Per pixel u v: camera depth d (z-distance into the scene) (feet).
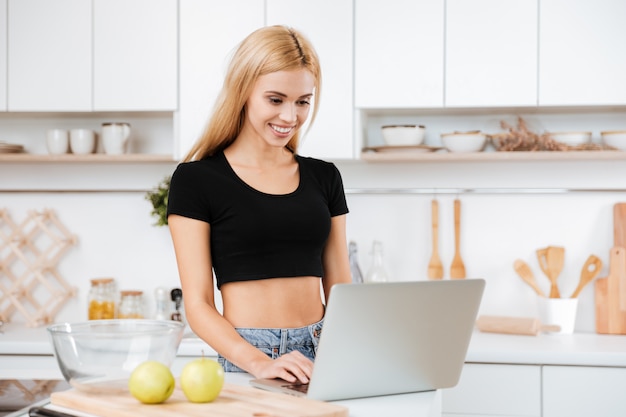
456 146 10.91
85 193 12.23
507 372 9.68
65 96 11.10
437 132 11.68
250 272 5.99
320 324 6.06
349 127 10.75
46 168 12.23
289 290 6.05
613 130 11.37
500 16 10.52
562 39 10.44
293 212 6.06
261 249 6.00
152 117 11.99
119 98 11.02
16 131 12.26
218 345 5.66
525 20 10.49
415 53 10.65
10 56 11.16
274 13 10.81
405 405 4.83
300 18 10.78
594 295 11.34
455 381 5.30
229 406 4.36
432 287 4.82
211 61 10.89
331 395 4.82
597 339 10.54
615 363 9.49
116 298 11.98
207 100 10.90
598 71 10.40
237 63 5.90
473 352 9.67
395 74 10.68
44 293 12.36
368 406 4.80
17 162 12.21
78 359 4.50
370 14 10.69
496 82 10.54
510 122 11.54
